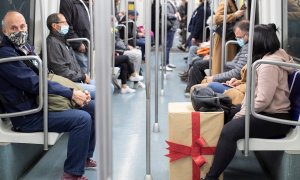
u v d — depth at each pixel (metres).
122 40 7.16
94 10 1.12
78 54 4.58
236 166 3.24
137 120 4.58
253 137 2.66
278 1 3.48
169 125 2.68
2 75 2.62
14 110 2.69
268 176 3.03
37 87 2.65
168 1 8.54
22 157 3.01
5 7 3.21
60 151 3.53
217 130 2.65
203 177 2.70
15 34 2.67
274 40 2.67
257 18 4.06
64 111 2.74
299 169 2.62
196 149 2.67
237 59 4.14
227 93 3.30
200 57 6.01
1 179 2.73
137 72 6.56
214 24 5.05
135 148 3.62
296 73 2.69
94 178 2.95
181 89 6.41
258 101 2.56
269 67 2.56
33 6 3.64
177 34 12.91
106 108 1.15
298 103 2.64
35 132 2.75
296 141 2.64
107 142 1.16
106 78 1.14
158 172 3.08
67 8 4.49
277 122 2.54
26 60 2.72
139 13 9.93
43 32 2.52
